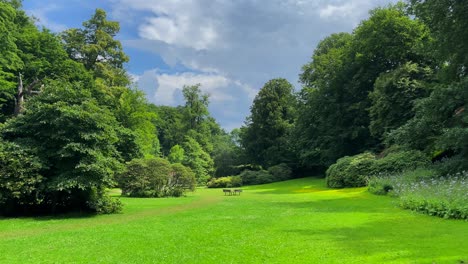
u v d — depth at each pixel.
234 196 28.78
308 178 50.75
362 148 41.59
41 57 36.59
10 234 11.71
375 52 39.22
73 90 18.06
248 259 7.43
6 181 15.45
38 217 16.27
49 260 7.86
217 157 64.00
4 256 8.29
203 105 77.88
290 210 16.28
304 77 55.16
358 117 41.00
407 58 36.22
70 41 46.47
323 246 8.34
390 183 20.64
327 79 45.41
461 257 6.64
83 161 16.28
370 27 38.12
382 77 33.28
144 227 12.19
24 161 15.84
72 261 7.74
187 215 15.51
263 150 59.31
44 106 16.75
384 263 6.65
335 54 45.69
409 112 29.89
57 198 17.42
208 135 80.50
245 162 61.00
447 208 11.80
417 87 29.91
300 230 10.66
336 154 43.25
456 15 20.98
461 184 13.72
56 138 16.39
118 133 30.55
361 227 10.75
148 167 29.38
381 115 31.89
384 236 9.19
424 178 19.31
